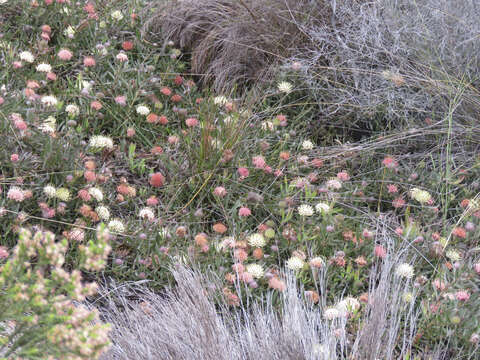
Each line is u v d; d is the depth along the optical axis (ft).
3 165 9.29
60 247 5.02
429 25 13.17
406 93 12.73
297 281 9.11
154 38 14.53
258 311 8.18
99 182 9.73
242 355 7.42
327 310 8.11
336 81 13.00
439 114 12.70
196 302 7.62
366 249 9.68
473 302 8.58
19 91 10.81
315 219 10.25
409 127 12.46
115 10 14.60
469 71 12.82
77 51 13.17
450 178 11.32
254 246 9.44
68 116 11.09
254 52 13.80
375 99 12.75
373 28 13.21
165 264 8.87
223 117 12.04
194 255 8.89
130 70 12.70
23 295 4.86
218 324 7.50
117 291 8.53
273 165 11.57
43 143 9.71
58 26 13.62
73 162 9.63
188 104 13.06
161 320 7.61
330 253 9.64
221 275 8.75
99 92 12.09
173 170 10.88
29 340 5.10
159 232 9.42
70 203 9.31
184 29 14.32
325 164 11.96
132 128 11.48
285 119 12.30
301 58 13.73
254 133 12.02
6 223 8.59
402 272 8.89
